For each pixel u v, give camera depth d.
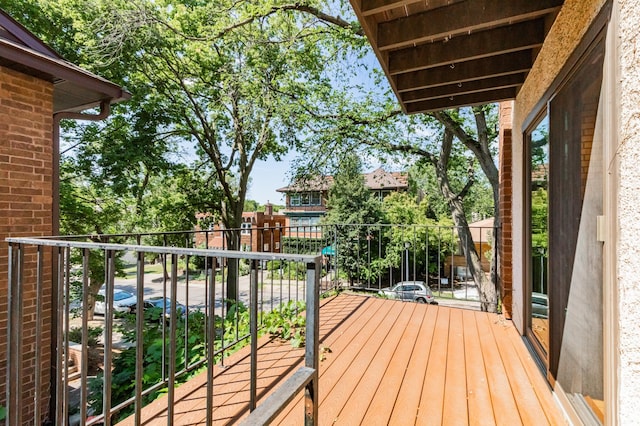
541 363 2.23
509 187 3.40
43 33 8.02
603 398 1.32
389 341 2.74
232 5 7.49
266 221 19.92
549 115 2.04
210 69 9.56
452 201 9.18
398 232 14.23
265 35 8.27
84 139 9.35
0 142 3.15
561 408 1.75
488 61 2.63
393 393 1.95
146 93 9.22
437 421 1.68
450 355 2.47
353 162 9.76
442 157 9.23
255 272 1.22
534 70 2.42
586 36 1.47
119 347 5.73
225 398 1.91
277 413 0.88
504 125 3.51
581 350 1.54
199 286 17.22
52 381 3.47
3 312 3.10
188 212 11.62
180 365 2.85
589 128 1.48
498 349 2.58
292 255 1.13
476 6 2.04
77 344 7.43
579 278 1.58
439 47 2.48
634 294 1.08
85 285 1.59
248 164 11.88
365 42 7.59
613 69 1.21
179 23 8.54
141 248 1.43
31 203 3.37
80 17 7.86
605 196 1.29
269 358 2.45
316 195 17.36
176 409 1.82
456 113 8.06
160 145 10.08
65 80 3.57
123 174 9.34
